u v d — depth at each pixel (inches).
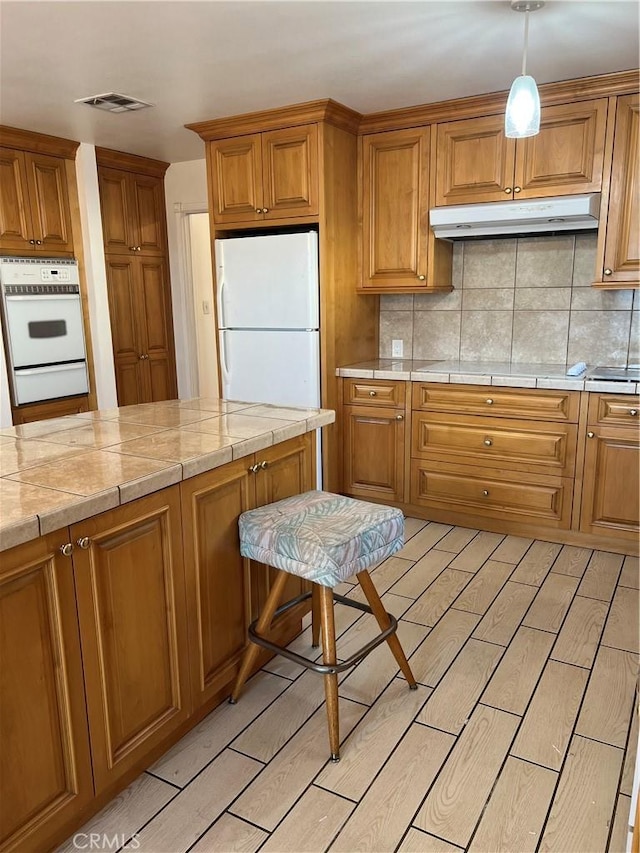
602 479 125.3
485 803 66.4
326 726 78.4
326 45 102.8
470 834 62.6
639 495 122.0
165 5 87.5
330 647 72.7
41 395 158.6
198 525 72.4
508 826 63.5
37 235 156.9
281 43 101.7
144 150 172.1
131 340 184.7
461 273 154.5
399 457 146.6
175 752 74.2
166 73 114.2
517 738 75.9
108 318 172.4
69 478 62.0
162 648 69.1
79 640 58.2
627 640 96.2
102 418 91.0
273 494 86.2
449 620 102.7
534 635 98.0
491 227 136.0
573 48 104.7
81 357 168.4
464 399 136.0
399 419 144.5
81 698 59.2
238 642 82.7
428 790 68.2
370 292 151.5
